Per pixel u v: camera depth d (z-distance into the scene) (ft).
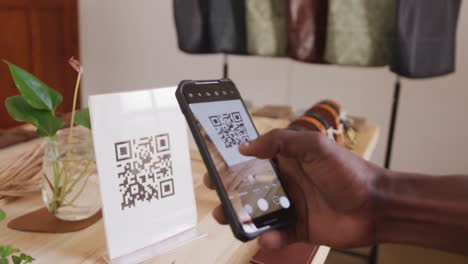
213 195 2.53
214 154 1.69
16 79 1.86
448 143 6.55
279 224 1.72
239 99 1.99
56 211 2.07
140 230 1.89
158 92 2.00
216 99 1.88
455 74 6.25
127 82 8.75
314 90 7.26
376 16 4.87
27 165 2.64
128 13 8.32
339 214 1.83
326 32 5.13
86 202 2.08
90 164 2.04
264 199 1.74
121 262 1.79
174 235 2.02
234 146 1.78
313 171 1.78
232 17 5.64
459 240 1.70
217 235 2.06
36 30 7.66
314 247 1.95
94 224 2.11
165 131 2.01
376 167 1.85
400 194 1.77
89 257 1.84
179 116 2.08
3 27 7.00
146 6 8.14
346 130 3.71
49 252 1.86
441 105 6.45
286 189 1.85
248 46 5.59
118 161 1.84
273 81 7.52
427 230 1.74
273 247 1.69
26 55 7.54
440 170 6.70
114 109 1.84
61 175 2.02
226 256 1.89
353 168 1.76
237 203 1.64
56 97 1.98
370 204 1.79
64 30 8.34
